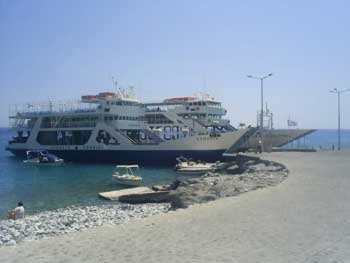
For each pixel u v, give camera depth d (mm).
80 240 12367
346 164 38906
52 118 84500
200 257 10008
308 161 43125
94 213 26062
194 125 77625
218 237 11969
